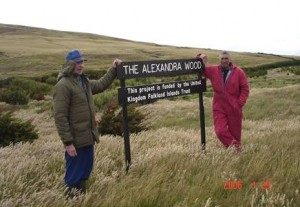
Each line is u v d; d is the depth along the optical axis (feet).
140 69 14.53
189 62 16.61
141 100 14.64
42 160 14.03
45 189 10.33
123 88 13.97
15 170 11.78
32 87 94.63
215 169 12.60
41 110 55.52
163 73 15.51
